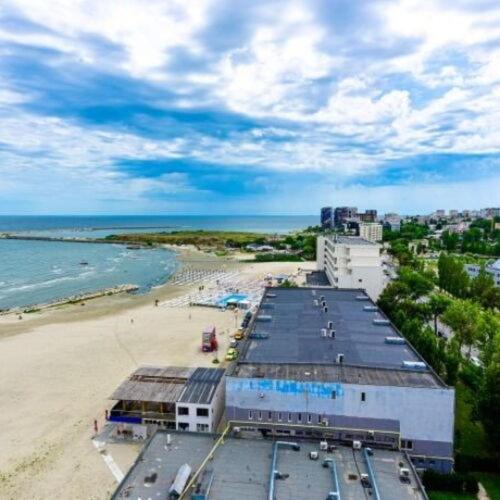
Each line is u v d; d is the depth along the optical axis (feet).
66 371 303.27
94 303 547.49
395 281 450.71
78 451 202.28
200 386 224.12
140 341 373.40
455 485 166.50
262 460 148.05
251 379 186.50
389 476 139.33
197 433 165.99
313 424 182.91
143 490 132.87
